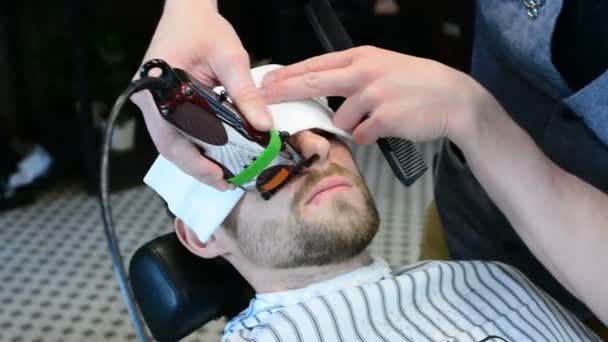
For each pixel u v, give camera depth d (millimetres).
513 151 712
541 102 805
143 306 904
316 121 760
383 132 711
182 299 876
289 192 802
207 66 714
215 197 817
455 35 2453
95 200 2072
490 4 818
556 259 725
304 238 810
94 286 1712
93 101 2004
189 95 605
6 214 2010
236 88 669
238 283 929
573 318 918
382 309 832
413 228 1893
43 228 1949
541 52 749
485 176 732
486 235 992
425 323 839
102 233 1928
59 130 2098
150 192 2119
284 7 2023
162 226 1949
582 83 784
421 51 2490
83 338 1544
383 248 1806
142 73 614
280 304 854
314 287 854
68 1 1801
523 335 848
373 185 2090
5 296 1669
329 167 812
